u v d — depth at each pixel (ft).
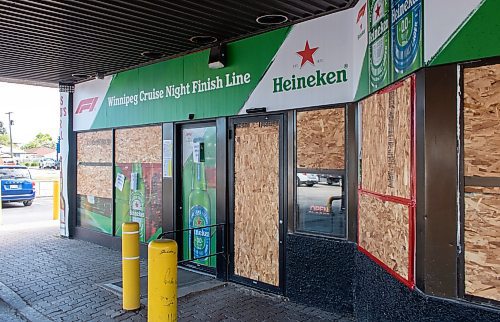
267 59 19.08
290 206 18.12
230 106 20.76
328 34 16.87
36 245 29.86
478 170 10.01
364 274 14.80
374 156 14.05
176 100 23.85
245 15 17.28
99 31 19.39
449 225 10.32
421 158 10.77
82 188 32.14
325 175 16.98
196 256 22.98
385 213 12.96
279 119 18.71
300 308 17.08
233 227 20.74
